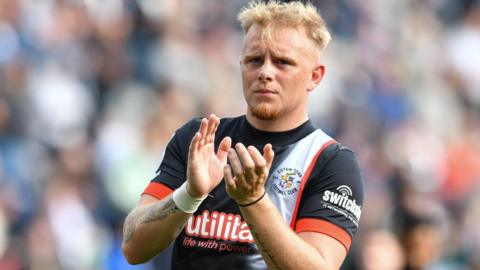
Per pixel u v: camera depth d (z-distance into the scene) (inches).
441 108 2331.4
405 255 964.0
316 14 595.5
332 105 2030.0
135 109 1717.5
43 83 1696.6
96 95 1791.3
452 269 1411.2
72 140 1579.7
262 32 583.8
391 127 2107.5
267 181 589.9
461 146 2105.1
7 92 1637.6
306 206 582.6
